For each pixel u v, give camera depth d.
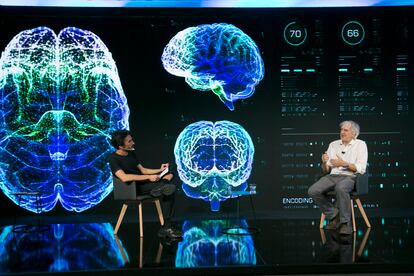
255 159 5.93
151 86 5.89
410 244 3.79
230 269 3.16
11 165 5.64
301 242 3.94
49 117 5.70
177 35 5.91
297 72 5.96
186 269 3.14
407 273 3.17
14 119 5.65
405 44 5.91
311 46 5.96
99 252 3.68
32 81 5.68
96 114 5.79
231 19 5.95
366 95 5.97
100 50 5.82
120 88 5.85
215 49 5.93
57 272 3.10
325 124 5.96
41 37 5.71
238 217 5.23
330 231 4.46
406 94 5.91
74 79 5.75
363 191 4.34
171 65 5.91
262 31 5.95
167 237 4.28
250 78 5.95
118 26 5.86
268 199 5.92
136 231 4.67
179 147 5.89
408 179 5.91
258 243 3.94
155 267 3.17
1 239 4.34
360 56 5.96
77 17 5.79
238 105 5.94
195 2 5.77
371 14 5.96
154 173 4.53
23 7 5.68
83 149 5.75
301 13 5.96
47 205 5.69
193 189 5.87
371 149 5.97
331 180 4.45
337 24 5.96
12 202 5.67
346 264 3.19
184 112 5.91
